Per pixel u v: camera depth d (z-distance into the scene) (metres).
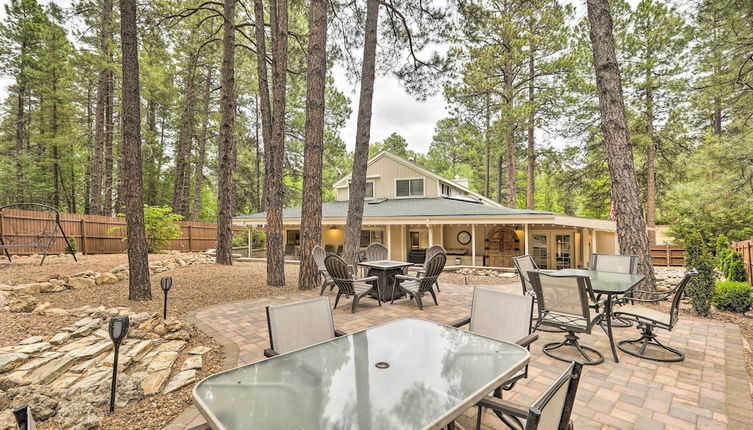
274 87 8.16
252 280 8.52
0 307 4.73
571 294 3.54
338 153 21.55
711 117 16.06
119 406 2.65
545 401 1.22
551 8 15.37
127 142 5.88
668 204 18.69
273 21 8.83
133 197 5.94
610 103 6.13
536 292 3.81
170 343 4.00
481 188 34.44
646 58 14.37
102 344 3.75
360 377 1.82
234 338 4.33
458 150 31.64
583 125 16.72
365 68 8.55
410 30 10.10
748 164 10.04
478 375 1.84
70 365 3.28
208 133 20.81
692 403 2.80
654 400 2.85
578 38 15.20
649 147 15.89
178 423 2.47
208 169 23.17
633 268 5.48
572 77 15.04
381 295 6.53
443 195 16.77
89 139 17.75
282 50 8.14
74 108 16.86
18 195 16.66
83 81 16.77
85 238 11.48
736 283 5.97
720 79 9.88
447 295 7.19
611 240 16.17
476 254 15.02
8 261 8.41
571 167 19.17
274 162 8.08
